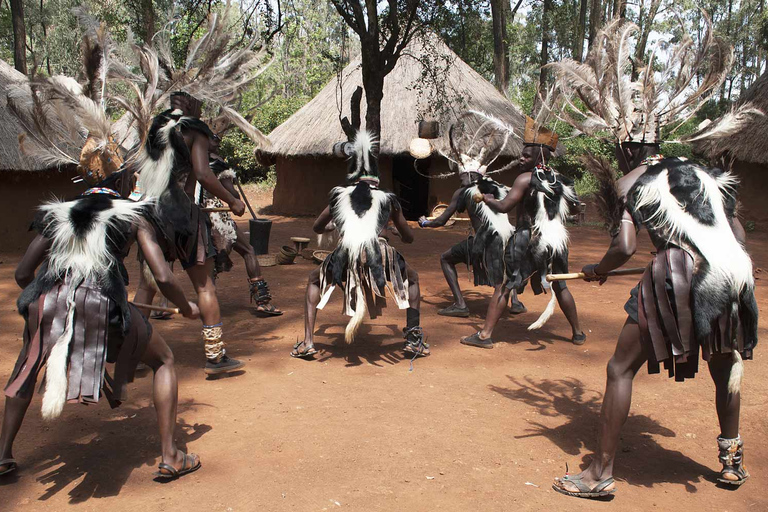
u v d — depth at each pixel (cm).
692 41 344
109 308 286
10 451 308
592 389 438
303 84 2781
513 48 3062
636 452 346
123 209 299
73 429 363
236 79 489
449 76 1520
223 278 796
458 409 397
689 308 287
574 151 2025
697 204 292
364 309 452
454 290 629
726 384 306
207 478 309
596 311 649
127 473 314
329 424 371
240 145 2228
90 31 414
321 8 2738
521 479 314
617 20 361
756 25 2119
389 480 309
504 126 580
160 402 306
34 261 297
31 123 386
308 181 1591
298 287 747
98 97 381
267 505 286
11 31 3064
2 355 494
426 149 691
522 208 509
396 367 476
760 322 608
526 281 505
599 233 1288
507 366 483
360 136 494
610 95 345
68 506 284
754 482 316
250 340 540
